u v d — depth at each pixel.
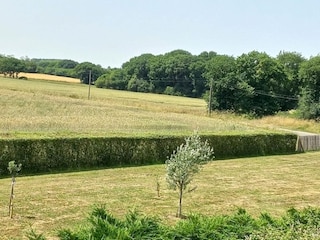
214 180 24.73
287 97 80.56
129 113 51.62
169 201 18.83
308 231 8.37
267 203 19.80
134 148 29.50
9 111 42.16
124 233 7.02
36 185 20.80
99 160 27.77
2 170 23.42
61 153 25.92
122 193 19.95
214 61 76.25
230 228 8.06
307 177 28.08
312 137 43.66
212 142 34.47
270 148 39.19
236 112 74.19
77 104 55.84
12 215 15.23
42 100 55.50
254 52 77.38
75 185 21.31
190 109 69.19
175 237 7.52
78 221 15.08
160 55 127.38
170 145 31.22
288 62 100.44
